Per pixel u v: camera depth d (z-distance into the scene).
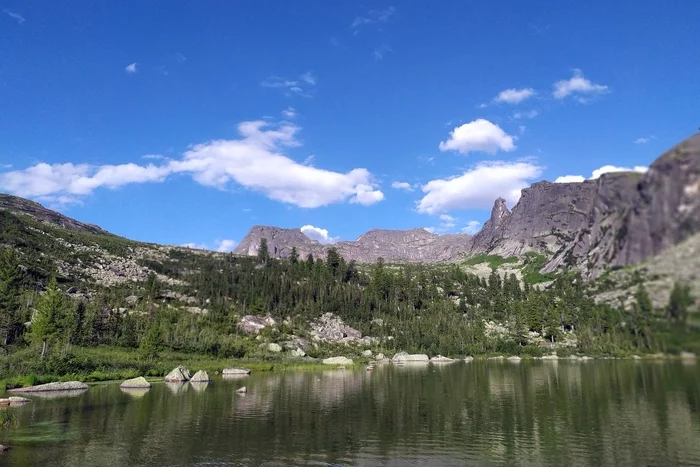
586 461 29.36
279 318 166.25
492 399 56.38
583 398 50.69
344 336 166.38
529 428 39.84
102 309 121.19
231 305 168.75
